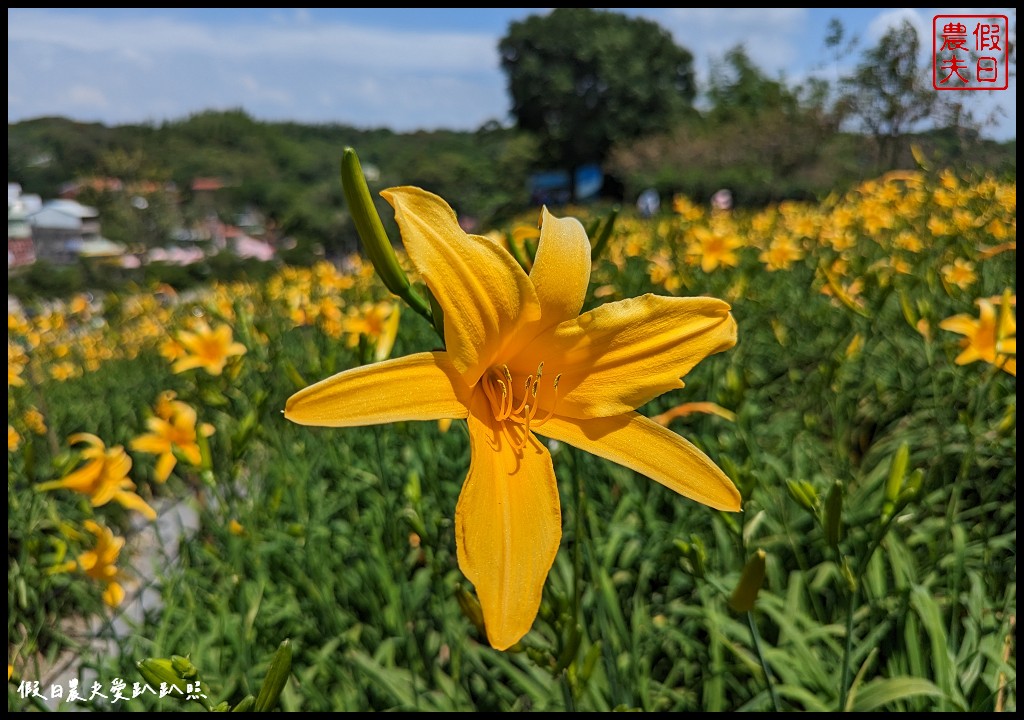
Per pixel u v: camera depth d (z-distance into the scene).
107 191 35.69
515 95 47.59
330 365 3.14
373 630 2.93
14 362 4.84
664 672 2.73
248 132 64.50
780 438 3.52
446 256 1.13
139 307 8.99
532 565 1.10
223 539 3.25
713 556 2.80
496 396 1.25
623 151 32.19
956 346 2.86
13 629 2.88
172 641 2.70
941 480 3.20
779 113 20.64
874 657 2.38
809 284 4.99
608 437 1.25
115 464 2.61
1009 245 3.82
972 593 2.32
